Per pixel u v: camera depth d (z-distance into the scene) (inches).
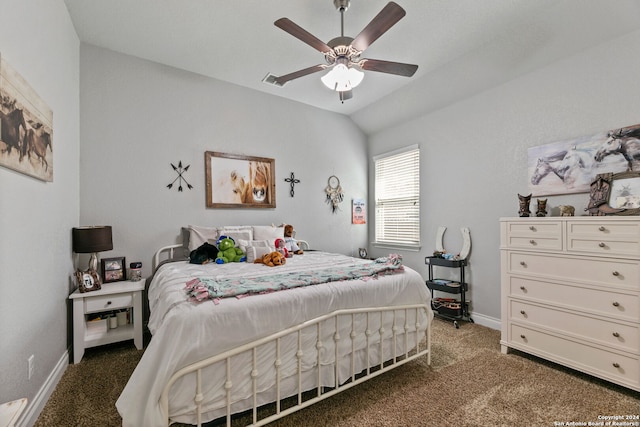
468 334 107.3
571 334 77.2
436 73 120.9
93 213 103.9
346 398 67.7
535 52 96.7
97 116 105.1
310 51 108.7
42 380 65.0
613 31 82.6
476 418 60.9
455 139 129.7
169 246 116.6
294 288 63.9
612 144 83.2
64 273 82.8
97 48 105.6
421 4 82.9
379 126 167.9
